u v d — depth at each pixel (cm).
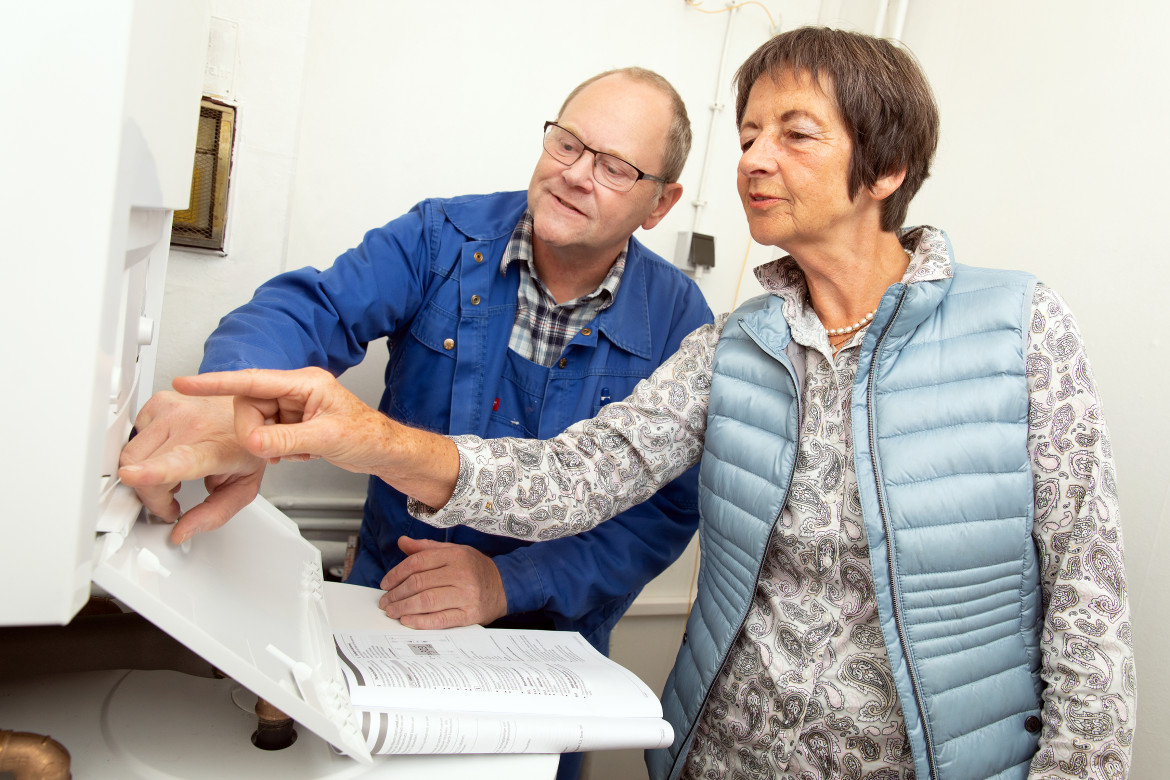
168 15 47
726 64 188
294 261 158
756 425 96
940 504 84
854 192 85
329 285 116
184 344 142
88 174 38
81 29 37
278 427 62
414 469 81
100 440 43
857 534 88
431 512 90
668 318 141
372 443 72
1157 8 138
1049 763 83
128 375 60
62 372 39
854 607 89
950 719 84
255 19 135
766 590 95
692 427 105
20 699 58
